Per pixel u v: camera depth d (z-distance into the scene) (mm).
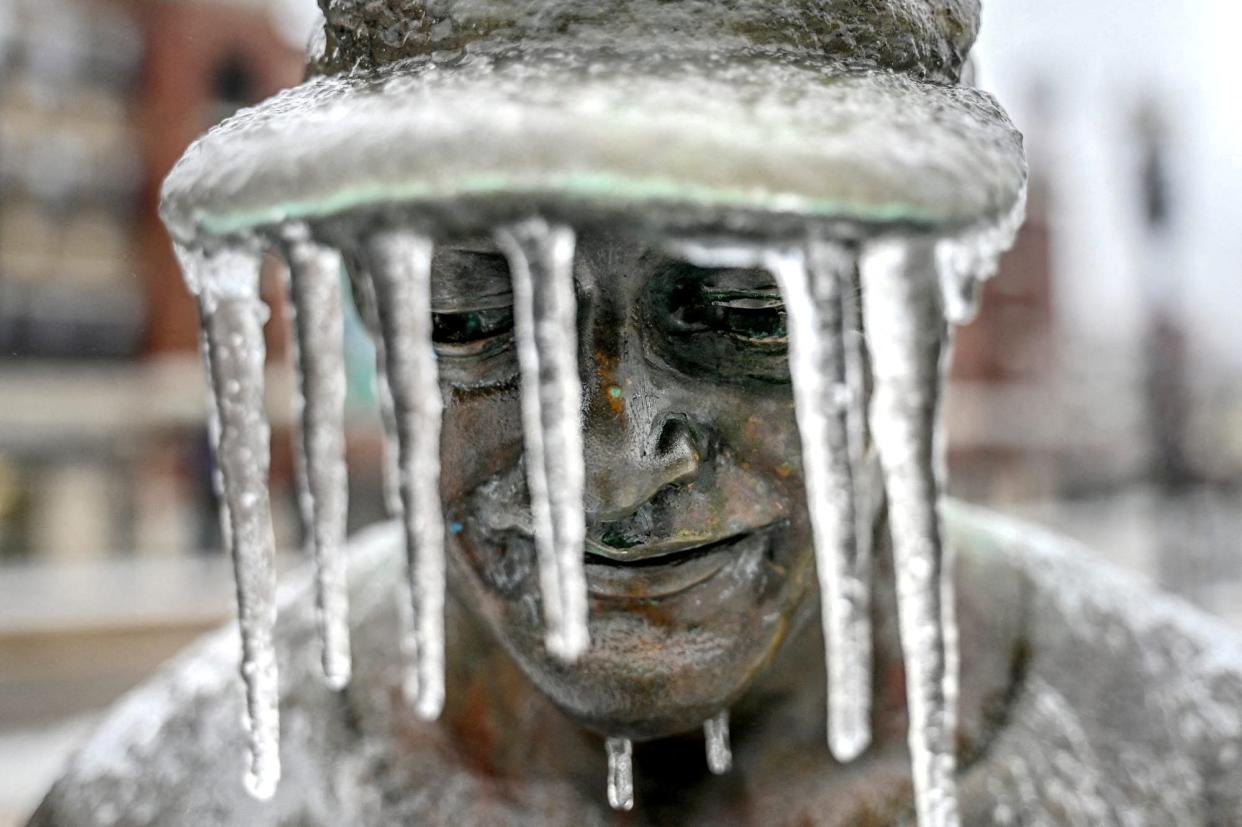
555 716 1535
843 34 951
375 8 986
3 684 9594
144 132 20562
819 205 778
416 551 894
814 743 1501
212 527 19656
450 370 1197
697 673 1161
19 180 19969
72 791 1737
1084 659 1623
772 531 1184
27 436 19625
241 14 21062
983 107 961
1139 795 1504
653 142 760
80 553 19578
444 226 806
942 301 863
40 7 19828
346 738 1656
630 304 1039
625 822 1515
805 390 847
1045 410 27656
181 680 1840
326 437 941
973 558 1705
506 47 911
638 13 901
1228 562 15234
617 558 1132
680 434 1083
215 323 1016
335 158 812
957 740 1518
